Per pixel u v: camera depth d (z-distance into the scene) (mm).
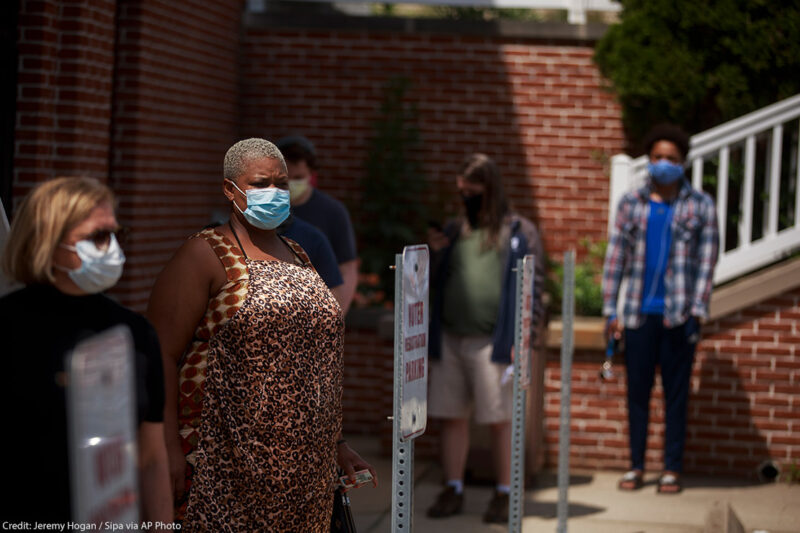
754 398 6984
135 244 6824
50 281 2250
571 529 5676
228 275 3150
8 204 5785
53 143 5930
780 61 7738
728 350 7016
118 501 1856
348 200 8773
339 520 3592
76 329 2281
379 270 8531
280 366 3107
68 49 5922
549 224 8703
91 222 2252
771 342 6961
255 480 3068
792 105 7184
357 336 8180
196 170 7941
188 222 7816
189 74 7672
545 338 6996
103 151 6297
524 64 8656
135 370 2387
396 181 8531
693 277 6508
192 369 3121
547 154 8680
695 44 7961
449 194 8727
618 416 7117
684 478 7016
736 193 8281
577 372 7152
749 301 6914
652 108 8195
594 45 8594
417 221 8773
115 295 6789
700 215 6465
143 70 6824
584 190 8656
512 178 8719
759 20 7789
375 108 8758
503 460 5844
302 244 4582
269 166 3260
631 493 6555
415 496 6383
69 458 2197
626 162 7121
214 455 3076
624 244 6590
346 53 8766
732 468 7027
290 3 9625
